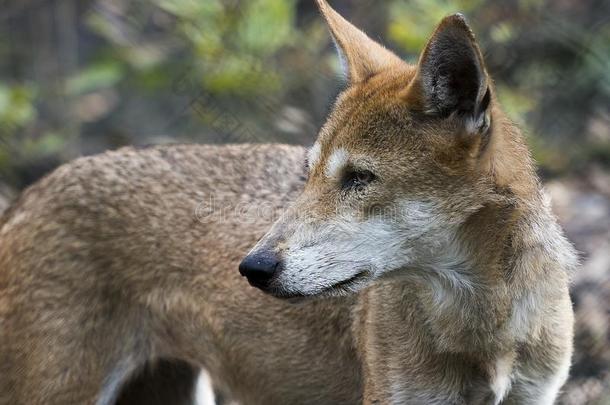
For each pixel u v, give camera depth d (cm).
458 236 847
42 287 1003
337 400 993
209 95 1577
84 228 1009
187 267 1008
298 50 1599
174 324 1025
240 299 997
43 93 1786
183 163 1034
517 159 866
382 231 843
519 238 859
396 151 840
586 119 1638
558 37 1641
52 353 999
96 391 1019
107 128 1758
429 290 877
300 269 837
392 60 936
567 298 911
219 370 1036
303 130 1548
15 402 1013
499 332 873
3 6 1856
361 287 847
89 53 1902
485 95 816
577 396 1255
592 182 1561
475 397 905
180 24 1631
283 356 996
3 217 1059
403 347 901
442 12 1525
